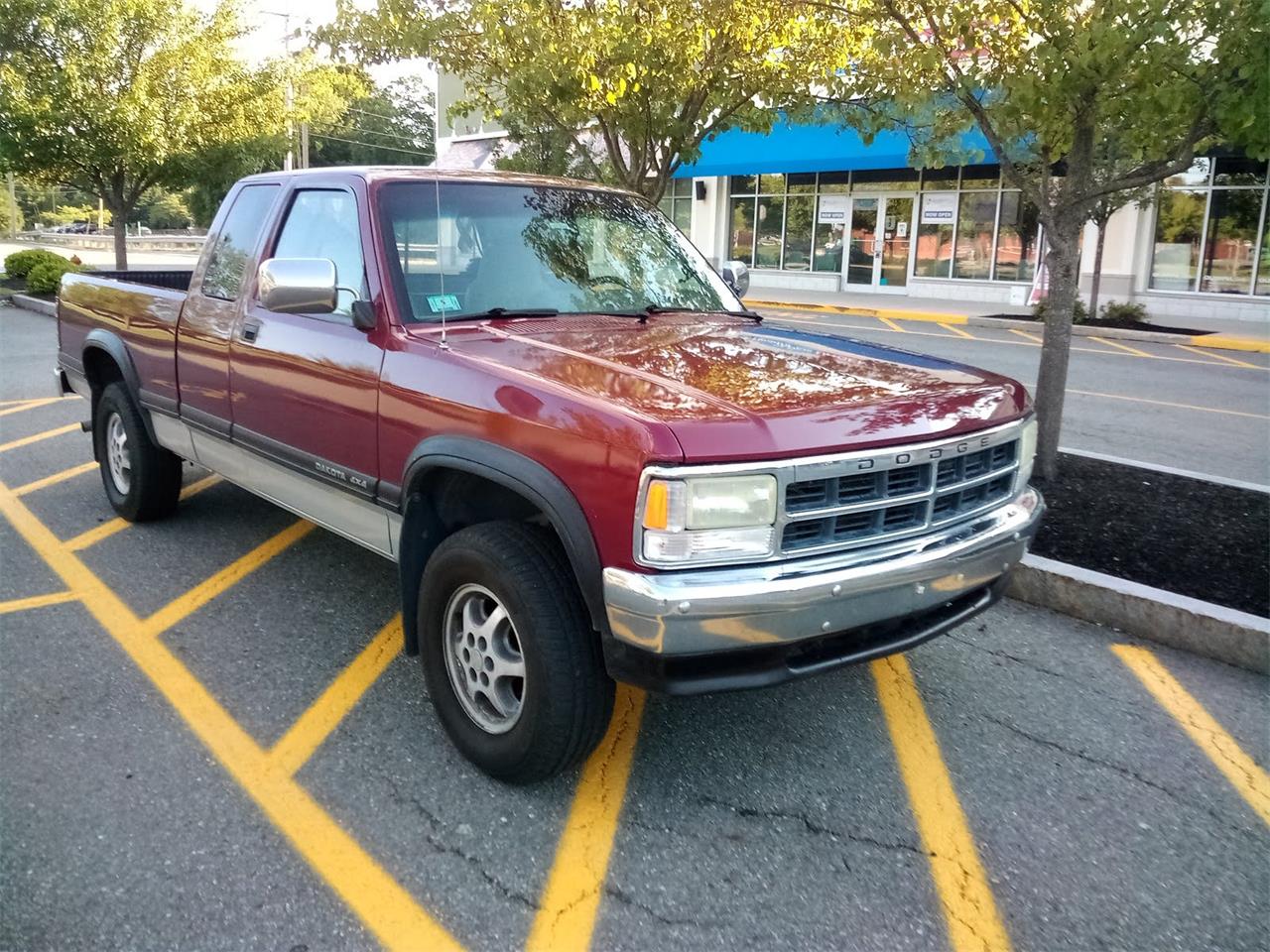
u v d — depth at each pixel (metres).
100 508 6.43
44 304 17.72
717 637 2.80
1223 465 8.17
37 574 5.24
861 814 3.32
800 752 3.69
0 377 11.34
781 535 2.87
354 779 3.44
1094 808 3.38
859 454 2.97
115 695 3.97
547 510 3.00
